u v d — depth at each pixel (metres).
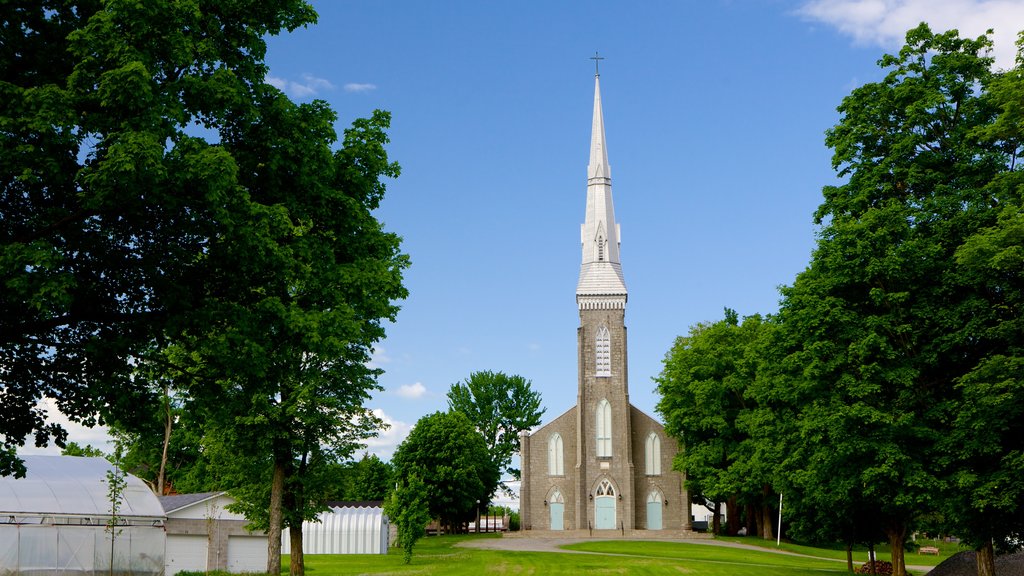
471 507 100.00
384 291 28.23
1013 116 30.62
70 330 22.03
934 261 34.47
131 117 18.70
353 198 26.59
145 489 41.44
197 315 20.97
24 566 36.50
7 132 18.19
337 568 54.50
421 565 56.84
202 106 21.09
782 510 57.38
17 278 17.72
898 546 42.28
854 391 34.81
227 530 53.62
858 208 37.56
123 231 20.70
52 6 21.00
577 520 97.75
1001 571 38.62
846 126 38.59
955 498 31.91
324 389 40.38
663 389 84.88
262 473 41.78
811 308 37.09
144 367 23.72
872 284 36.59
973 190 33.34
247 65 23.50
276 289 24.44
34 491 38.81
